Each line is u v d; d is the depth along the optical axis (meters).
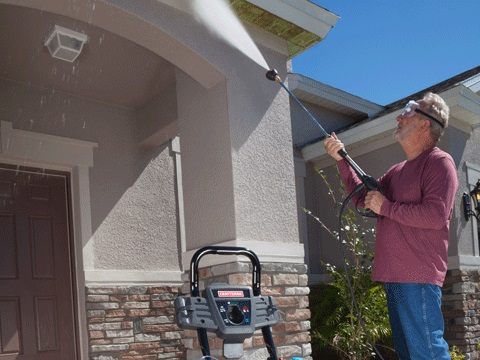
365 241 7.67
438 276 2.45
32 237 5.68
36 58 5.27
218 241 4.45
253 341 4.21
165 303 6.14
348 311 6.40
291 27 4.93
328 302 6.66
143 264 6.16
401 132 2.65
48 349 5.55
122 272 5.94
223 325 2.36
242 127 4.57
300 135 9.02
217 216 4.48
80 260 5.78
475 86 8.45
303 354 4.52
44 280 5.67
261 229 4.51
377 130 7.81
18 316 5.45
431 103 2.62
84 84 5.87
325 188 8.55
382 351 6.57
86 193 5.92
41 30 4.82
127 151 6.32
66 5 3.92
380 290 6.04
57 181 5.95
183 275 4.65
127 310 5.86
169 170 6.62
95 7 3.98
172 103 5.96
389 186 2.70
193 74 4.62
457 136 7.55
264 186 4.62
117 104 6.36
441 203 2.42
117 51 5.23
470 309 7.04
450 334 7.02
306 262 8.23
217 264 4.39
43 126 5.79
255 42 4.86
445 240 2.50
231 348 2.41
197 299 2.37
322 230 8.52
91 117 6.14
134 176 6.31
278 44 5.06
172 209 6.54
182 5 4.39
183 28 4.38
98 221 5.95
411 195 2.55
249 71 4.74
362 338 5.95
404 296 2.46
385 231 2.56
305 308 4.65
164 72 5.71
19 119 5.64
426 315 2.42
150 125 6.26
